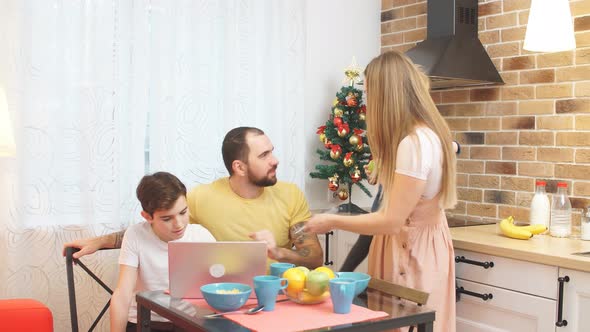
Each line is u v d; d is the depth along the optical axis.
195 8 3.05
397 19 3.80
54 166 2.71
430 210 2.21
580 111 2.87
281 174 3.40
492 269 2.56
